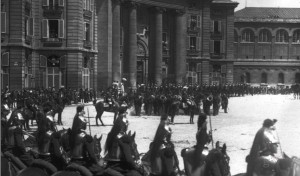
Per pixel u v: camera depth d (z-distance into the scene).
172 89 63.62
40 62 57.41
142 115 41.59
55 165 9.53
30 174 8.91
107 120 35.31
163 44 83.69
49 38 57.28
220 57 95.00
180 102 41.22
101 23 65.62
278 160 8.68
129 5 73.12
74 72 57.47
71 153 9.30
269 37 120.12
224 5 94.31
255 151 8.73
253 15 122.81
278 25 119.75
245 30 119.44
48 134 9.80
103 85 65.50
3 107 20.16
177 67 82.88
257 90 100.88
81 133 9.32
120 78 70.81
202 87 71.81
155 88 63.69
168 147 9.19
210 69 95.00
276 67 119.81
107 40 65.69
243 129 28.86
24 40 53.72
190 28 87.31
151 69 79.44
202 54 88.94
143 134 25.66
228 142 22.50
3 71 52.16
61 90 51.34
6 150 10.50
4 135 10.57
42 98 37.53
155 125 31.33
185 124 33.47
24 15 53.59
